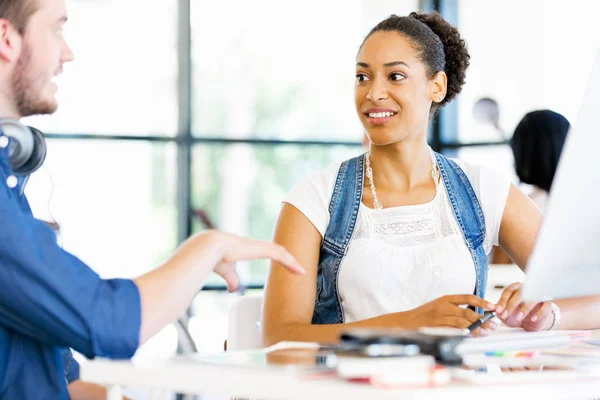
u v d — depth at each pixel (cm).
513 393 114
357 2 730
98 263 679
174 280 142
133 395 205
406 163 237
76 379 181
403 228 232
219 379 120
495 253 408
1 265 137
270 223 715
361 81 238
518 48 661
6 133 151
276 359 137
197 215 698
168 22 696
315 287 231
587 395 122
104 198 680
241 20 712
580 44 613
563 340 151
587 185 126
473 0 697
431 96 241
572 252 131
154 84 693
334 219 235
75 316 138
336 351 135
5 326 149
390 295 228
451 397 108
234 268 149
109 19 684
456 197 238
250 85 716
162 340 543
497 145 679
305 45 724
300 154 722
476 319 182
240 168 710
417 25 239
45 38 156
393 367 113
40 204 634
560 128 373
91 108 680
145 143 689
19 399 150
